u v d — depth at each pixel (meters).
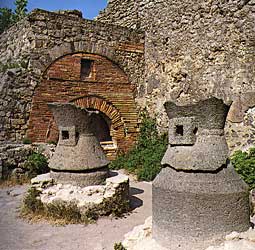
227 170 3.54
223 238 3.21
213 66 8.92
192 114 3.62
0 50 11.85
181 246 3.28
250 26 8.07
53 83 9.63
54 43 9.71
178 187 3.38
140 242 3.61
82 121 6.03
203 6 9.27
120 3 12.66
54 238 4.48
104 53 10.65
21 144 8.57
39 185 5.76
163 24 10.72
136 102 11.30
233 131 8.20
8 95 8.85
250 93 7.95
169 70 10.41
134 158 9.95
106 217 5.38
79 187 5.69
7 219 5.26
